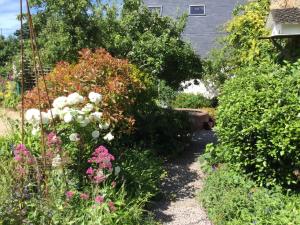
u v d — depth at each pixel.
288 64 6.87
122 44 9.70
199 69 10.76
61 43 9.35
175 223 5.39
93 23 9.68
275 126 5.52
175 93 15.59
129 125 6.46
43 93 5.95
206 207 5.73
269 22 9.65
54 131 4.96
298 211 4.71
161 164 7.70
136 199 5.38
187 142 9.99
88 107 5.18
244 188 5.66
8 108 11.64
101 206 4.39
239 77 7.52
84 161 5.41
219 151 7.27
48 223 4.01
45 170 4.61
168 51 9.57
